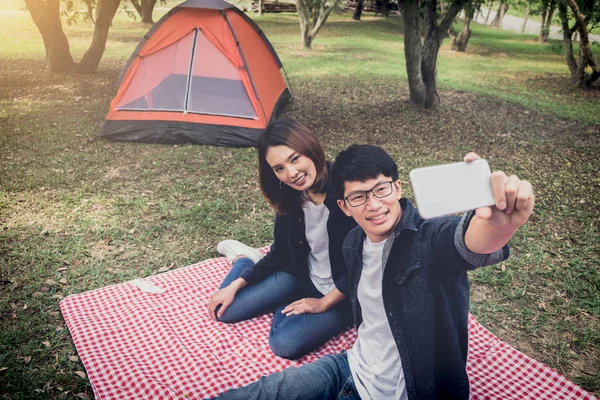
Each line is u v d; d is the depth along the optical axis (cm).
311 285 313
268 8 2348
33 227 448
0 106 792
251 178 568
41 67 1068
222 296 329
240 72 666
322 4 1402
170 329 321
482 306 356
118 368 288
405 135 739
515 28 2631
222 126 662
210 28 674
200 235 445
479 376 289
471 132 762
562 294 372
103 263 399
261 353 301
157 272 392
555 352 316
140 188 534
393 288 206
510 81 1180
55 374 289
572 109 927
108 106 775
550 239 450
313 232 290
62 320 334
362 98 934
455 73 1240
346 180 201
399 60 1362
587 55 1109
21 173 556
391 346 217
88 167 582
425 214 143
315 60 1288
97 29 1024
